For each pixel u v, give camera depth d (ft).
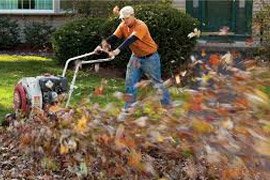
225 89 13.62
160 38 40.83
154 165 15.67
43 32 56.70
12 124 23.65
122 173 15.72
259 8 55.06
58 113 19.35
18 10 60.08
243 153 12.02
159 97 15.46
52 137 19.31
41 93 24.57
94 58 44.01
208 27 57.36
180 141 14.17
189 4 57.67
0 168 20.45
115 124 15.76
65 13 57.52
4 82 38.17
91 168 17.10
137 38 27.09
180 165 16.21
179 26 41.14
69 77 40.50
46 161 19.61
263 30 48.01
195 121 12.76
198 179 15.21
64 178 18.80
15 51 55.72
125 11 27.48
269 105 12.38
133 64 28.30
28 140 20.62
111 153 15.99
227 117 12.74
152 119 14.79
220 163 12.91
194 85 15.37
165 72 41.32
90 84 37.83
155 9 41.98
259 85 13.37
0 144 22.65
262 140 11.60
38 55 52.95
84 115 16.93
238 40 56.54
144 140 14.85
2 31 56.39
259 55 47.47
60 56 45.62
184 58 40.27
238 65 14.88
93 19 46.26
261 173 12.08
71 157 18.02
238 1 56.65
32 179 19.24
